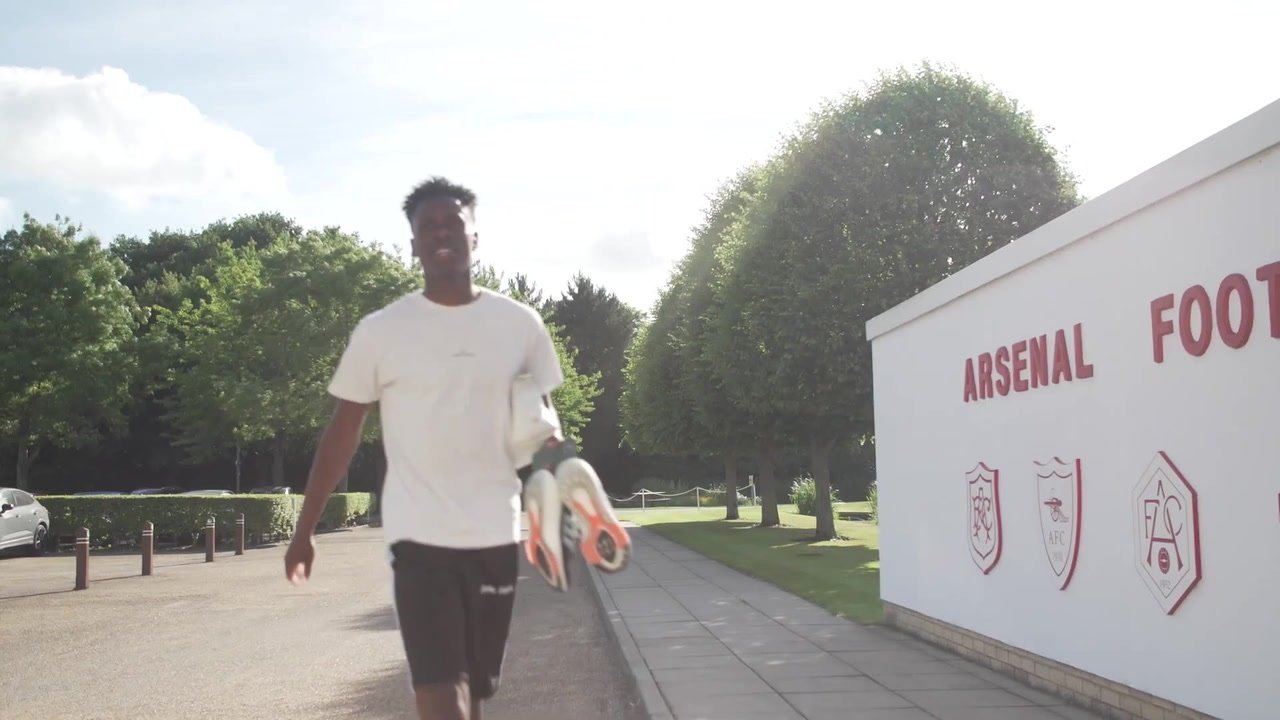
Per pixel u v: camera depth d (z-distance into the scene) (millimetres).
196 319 44688
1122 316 6652
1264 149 5168
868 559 21438
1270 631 5215
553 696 8508
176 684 9078
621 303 68062
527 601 15938
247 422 41250
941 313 9930
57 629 12805
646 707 7430
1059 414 7551
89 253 41719
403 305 3221
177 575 20469
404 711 7855
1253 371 5344
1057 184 22969
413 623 3051
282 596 16500
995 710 7180
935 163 22875
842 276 22609
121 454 55406
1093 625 7051
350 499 40688
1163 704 6203
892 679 8422
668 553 23734
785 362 23312
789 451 34719
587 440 66188
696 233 34188
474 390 3141
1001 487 8578
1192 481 5883
